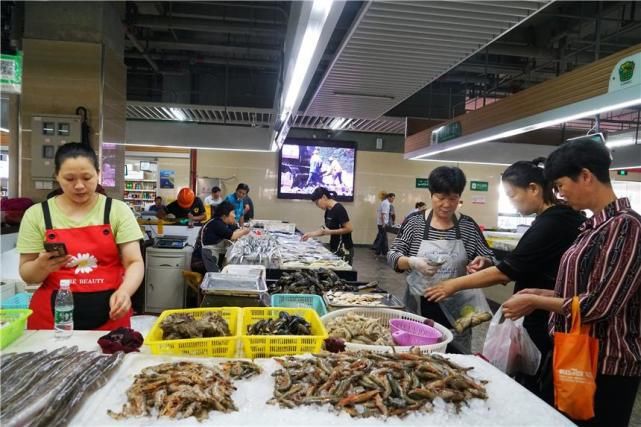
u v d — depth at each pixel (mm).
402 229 2635
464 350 1975
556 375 1396
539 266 1814
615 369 1406
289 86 3732
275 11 5922
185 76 8016
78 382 1120
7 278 2846
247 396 1150
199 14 6094
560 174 1517
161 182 11094
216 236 4785
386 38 3736
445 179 2357
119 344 1414
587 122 8719
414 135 7855
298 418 1043
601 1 4859
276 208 11539
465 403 1149
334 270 3332
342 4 1950
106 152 4512
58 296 1661
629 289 1339
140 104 6629
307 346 1494
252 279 2338
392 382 1167
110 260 1922
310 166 11523
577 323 1391
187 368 1233
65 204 1912
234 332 1637
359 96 5836
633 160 7238
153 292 4914
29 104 4254
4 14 4461
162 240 5156
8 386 1095
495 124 5156
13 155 4492
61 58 4281
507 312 1592
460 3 3096
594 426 1438
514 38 6418
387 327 1968
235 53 7344
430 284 2348
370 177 11898
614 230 1375
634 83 2996
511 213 12375
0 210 3170
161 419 1010
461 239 2443
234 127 8039
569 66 6707
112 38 4703
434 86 8367
